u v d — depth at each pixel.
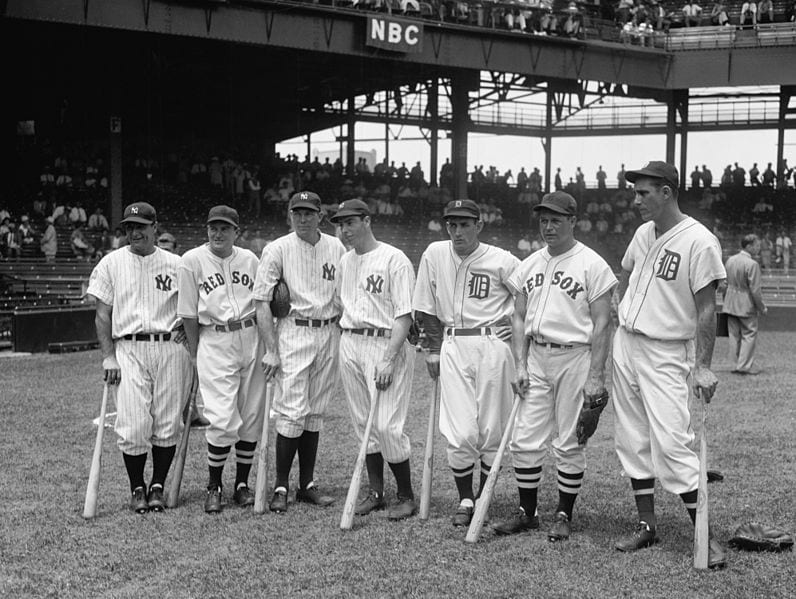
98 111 30.53
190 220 25.95
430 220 29.78
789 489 6.59
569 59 27.25
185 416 6.50
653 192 5.33
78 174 26.39
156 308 6.30
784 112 33.78
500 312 6.04
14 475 7.04
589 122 37.22
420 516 6.00
